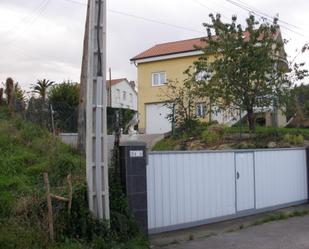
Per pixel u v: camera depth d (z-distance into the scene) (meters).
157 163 11.10
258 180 14.03
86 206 8.97
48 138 14.33
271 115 25.22
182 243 9.81
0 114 16.33
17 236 7.99
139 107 34.66
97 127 8.98
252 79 19.61
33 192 9.64
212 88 20.17
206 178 12.29
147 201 10.52
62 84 27.34
